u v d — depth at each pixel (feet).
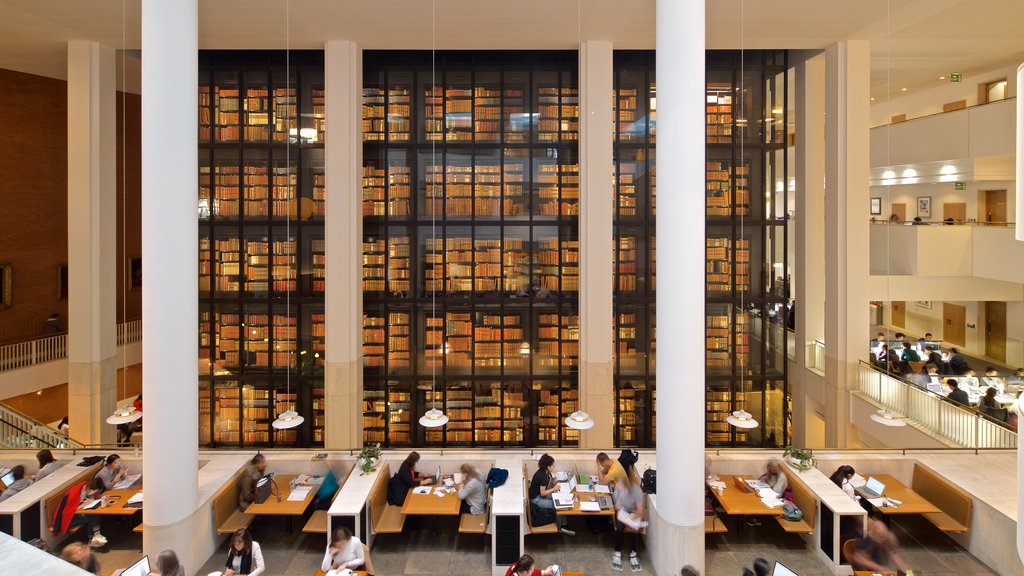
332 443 35.47
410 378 39.65
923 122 48.73
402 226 39.45
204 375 39.42
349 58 34.42
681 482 21.98
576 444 39.45
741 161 39.81
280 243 39.34
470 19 31.19
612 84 35.22
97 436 35.65
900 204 60.95
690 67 21.58
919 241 48.62
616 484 23.93
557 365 39.63
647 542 24.20
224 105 38.96
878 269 54.13
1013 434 27.48
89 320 35.40
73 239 35.22
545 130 38.96
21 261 45.80
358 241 35.91
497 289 39.55
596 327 35.40
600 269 35.17
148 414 21.99
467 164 39.24
